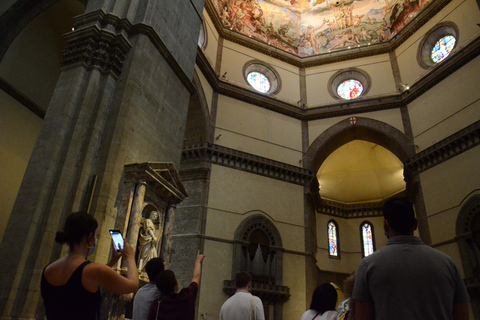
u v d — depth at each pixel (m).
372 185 32.75
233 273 20.16
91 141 9.44
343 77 28.02
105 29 10.69
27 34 14.02
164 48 12.20
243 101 25.42
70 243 3.08
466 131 19.77
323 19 30.28
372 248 30.92
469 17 22.17
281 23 29.84
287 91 27.50
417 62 24.95
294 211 23.67
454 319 2.50
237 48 27.08
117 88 10.44
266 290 20.20
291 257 22.28
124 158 9.73
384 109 25.56
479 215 18.42
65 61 10.48
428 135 22.80
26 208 8.41
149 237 9.34
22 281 7.75
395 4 27.72
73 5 13.82
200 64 22.64
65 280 2.83
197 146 22.50
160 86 12.05
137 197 9.21
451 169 20.47
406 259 2.54
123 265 8.59
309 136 26.44
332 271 29.98
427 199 21.45
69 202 8.77
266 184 23.55
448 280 2.46
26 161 14.20
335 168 32.34
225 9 27.42
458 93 21.53
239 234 21.19
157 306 3.75
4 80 13.36
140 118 10.68
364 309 2.61
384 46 27.33
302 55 29.39
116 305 8.06
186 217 21.06
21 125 14.11
